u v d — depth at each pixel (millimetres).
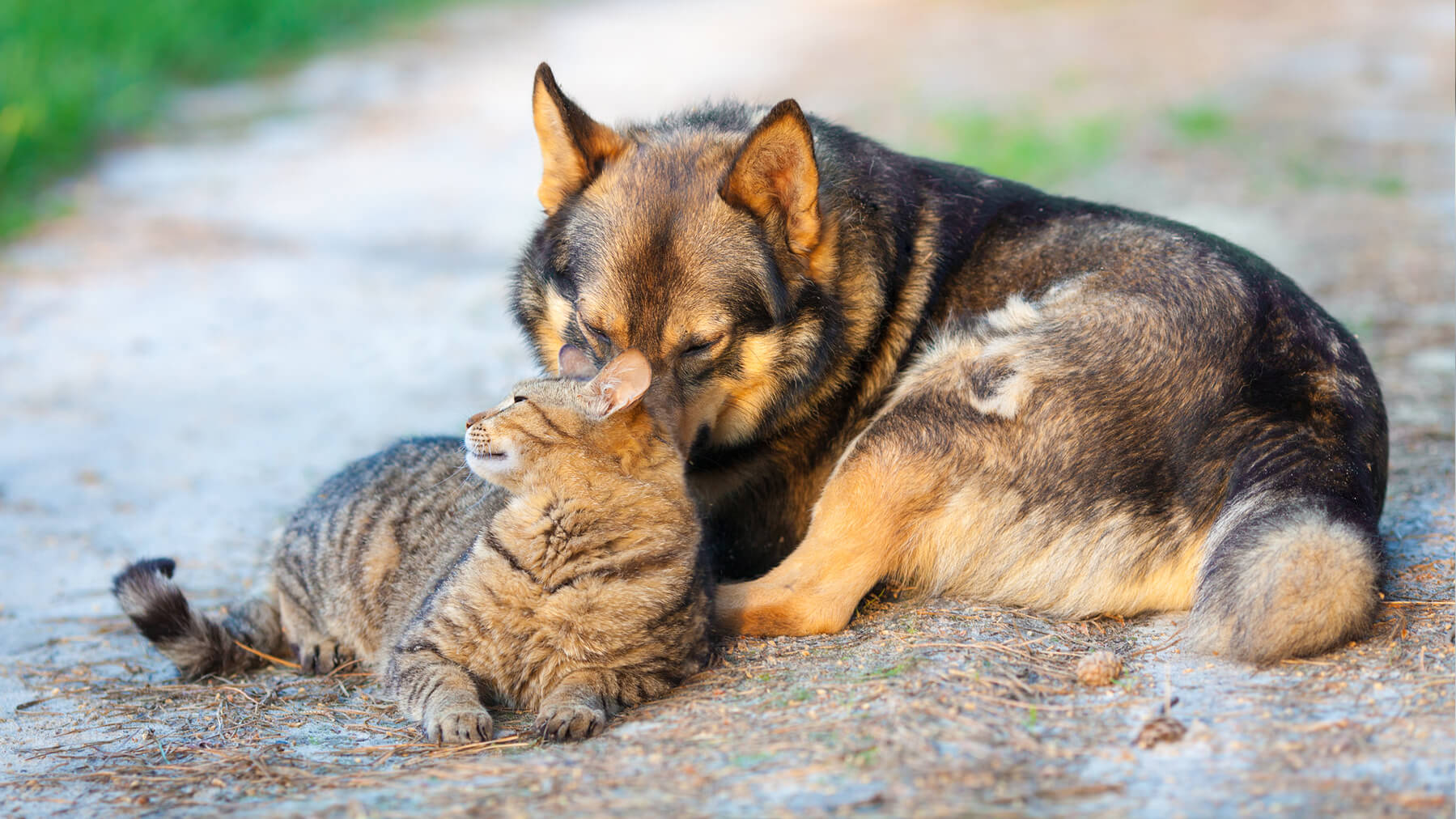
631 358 7457
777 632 8477
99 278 21781
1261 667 7078
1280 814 5281
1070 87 37344
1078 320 8656
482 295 20938
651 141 9539
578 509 7453
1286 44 42906
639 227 8711
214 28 38938
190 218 25562
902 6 57344
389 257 23422
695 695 7375
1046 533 8500
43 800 6551
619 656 7422
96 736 7633
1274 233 22047
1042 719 6465
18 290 21016
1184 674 7074
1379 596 7598
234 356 18125
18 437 14961
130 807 6352
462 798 5906
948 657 7430
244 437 14977
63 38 32719
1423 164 26719
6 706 8320
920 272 9539
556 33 48344
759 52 44906
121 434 15102
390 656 8070
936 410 8641
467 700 7148
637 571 7547
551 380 8242
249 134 32531
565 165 9359
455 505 8781
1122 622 8422
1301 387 8344
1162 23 49344
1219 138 30062
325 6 44531
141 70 34344
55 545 11852
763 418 9180
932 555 8742
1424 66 37344
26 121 27438
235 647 8992
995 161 28156
